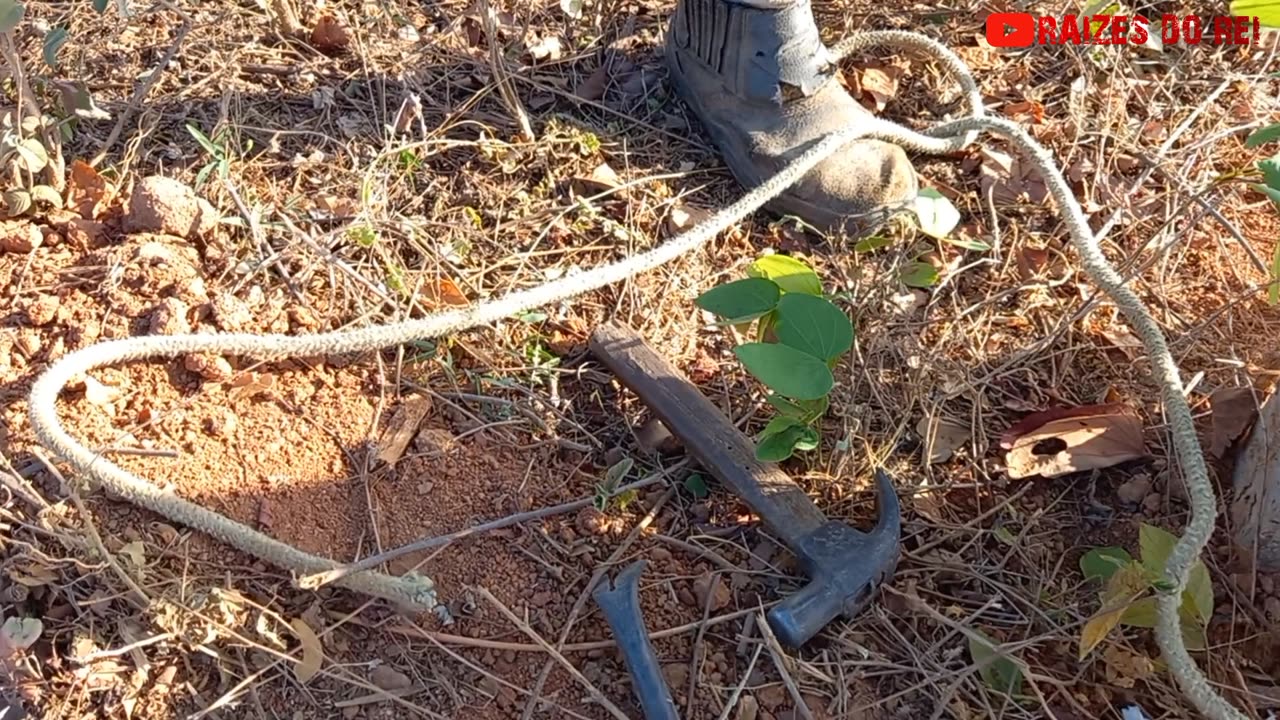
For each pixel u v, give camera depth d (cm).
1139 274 120
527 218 125
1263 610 100
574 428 110
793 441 103
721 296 102
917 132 133
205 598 94
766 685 95
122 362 108
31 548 97
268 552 97
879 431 111
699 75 131
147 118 130
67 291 113
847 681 96
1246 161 133
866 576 97
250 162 127
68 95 118
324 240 119
